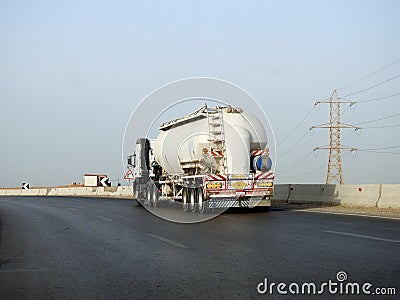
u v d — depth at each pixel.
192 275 8.16
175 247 11.22
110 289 7.48
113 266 9.25
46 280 8.29
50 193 65.88
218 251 10.40
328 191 25.06
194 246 11.24
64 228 16.53
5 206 33.22
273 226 14.81
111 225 17.06
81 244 12.38
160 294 7.06
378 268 8.16
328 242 11.12
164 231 14.53
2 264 9.85
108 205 31.20
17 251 11.57
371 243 10.77
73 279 8.28
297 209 22.31
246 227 14.78
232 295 6.84
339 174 46.88
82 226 17.06
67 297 7.12
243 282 7.54
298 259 9.16
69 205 32.22
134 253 10.62
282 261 9.03
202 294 6.95
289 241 11.45
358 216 17.69
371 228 13.64
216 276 8.01
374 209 20.64
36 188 71.19
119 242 12.46
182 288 7.34
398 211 19.31
